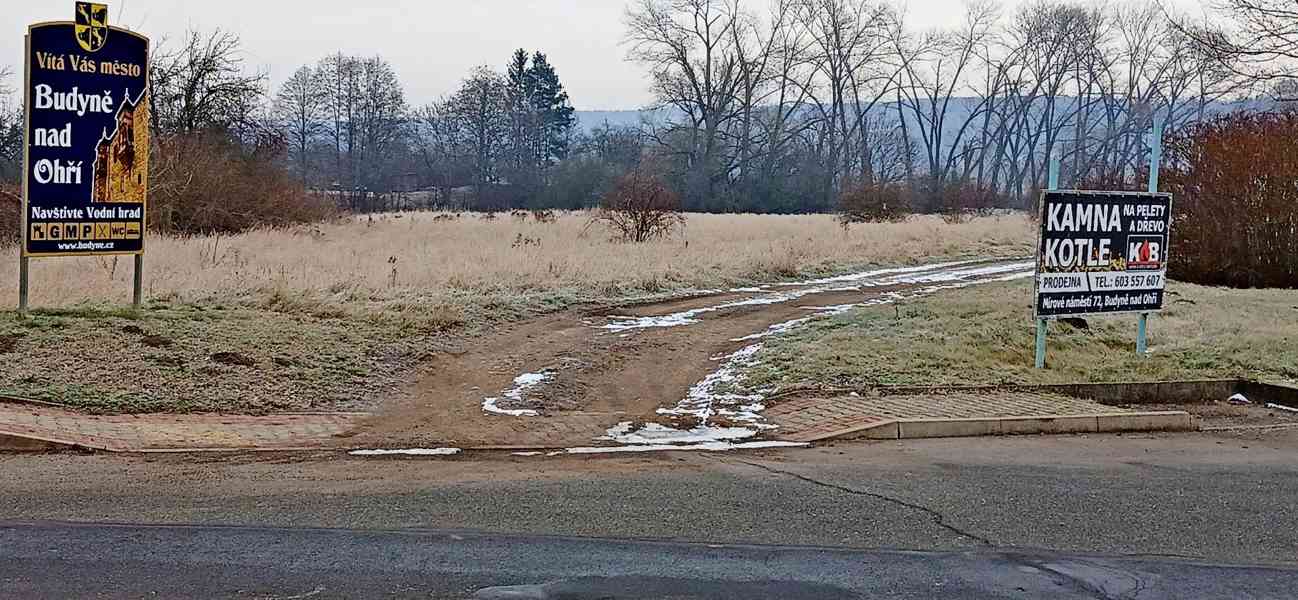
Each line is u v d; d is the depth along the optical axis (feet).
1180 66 215.31
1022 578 18.03
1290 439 32.04
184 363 36.22
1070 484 25.25
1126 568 18.67
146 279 54.70
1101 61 235.61
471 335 47.26
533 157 268.21
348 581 17.40
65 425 29.17
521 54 273.54
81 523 20.61
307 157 261.24
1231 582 17.94
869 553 19.40
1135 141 231.91
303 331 42.96
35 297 45.37
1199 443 31.19
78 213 42.22
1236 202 72.84
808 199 222.28
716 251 89.61
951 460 27.96
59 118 41.55
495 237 106.22
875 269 88.84
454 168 263.70
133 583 17.11
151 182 99.45
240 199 111.04
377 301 53.31
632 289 65.82
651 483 24.82
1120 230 42.32
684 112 218.18
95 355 35.88
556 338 47.83
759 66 217.15
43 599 16.28
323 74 261.85
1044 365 41.27
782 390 36.88
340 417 32.71
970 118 250.78
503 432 31.45
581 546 19.58
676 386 38.68
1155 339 47.42
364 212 195.62
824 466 26.99
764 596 16.93
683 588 17.28
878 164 252.21
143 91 44.11
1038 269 40.78
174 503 22.29
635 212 105.19
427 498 23.12
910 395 35.91
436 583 17.37
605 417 33.65
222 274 58.59
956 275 85.46
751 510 22.36
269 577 17.52
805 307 61.00
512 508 22.33
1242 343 45.73
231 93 120.88
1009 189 256.73
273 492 23.45
